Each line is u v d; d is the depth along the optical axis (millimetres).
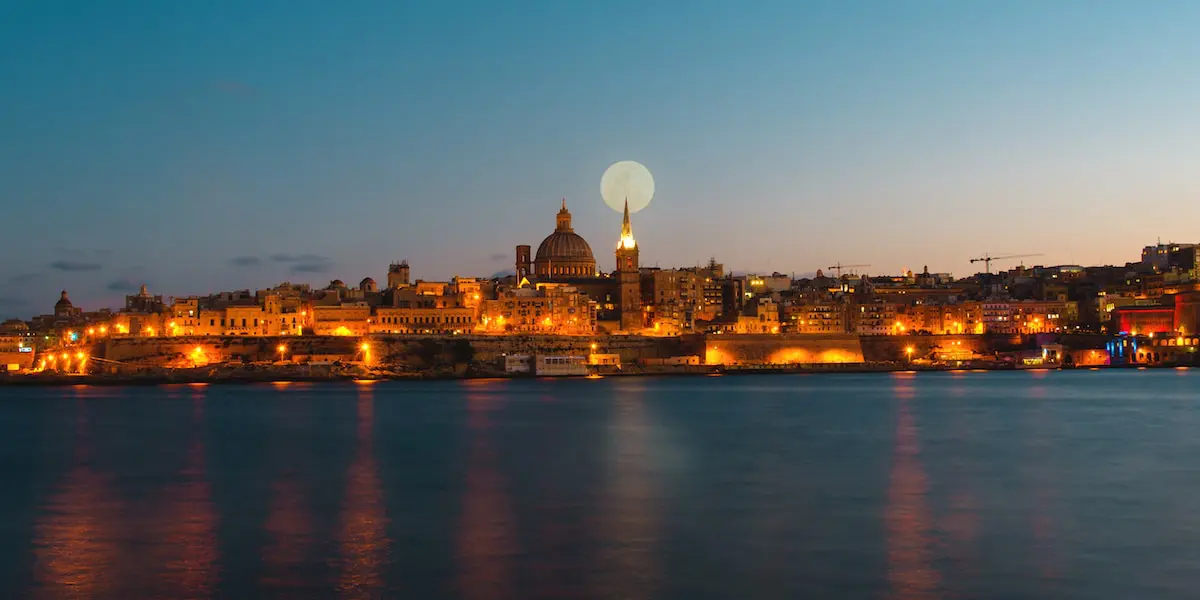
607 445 143125
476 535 84125
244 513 93625
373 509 95250
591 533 84625
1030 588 68812
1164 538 82062
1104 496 100000
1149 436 151125
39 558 77688
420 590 69000
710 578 71375
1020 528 85750
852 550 78562
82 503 98938
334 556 77688
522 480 111500
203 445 144500
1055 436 151500
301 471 118938
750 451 135625
